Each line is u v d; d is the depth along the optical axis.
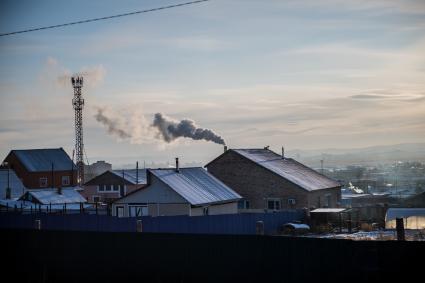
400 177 160.88
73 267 25.83
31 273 26.95
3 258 27.80
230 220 43.91
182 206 53.00
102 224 42.16
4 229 27.72
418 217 51.25
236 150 68.69
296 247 21.14
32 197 79.62
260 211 63.06
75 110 114.81
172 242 23.39
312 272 20.83
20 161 113.12
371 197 83.81
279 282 21.39
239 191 67.31
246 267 21.97
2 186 97.69
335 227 50.31
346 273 20.22
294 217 50.72
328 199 69.62
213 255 22.59
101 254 25.08
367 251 19.89
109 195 92.50
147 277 23.92
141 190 54.75
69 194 83.25
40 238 26.78
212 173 68.69
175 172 56.78
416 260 19.20
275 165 69.31
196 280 22.86
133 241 24.27
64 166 116.06
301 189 64.25
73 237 25.80
